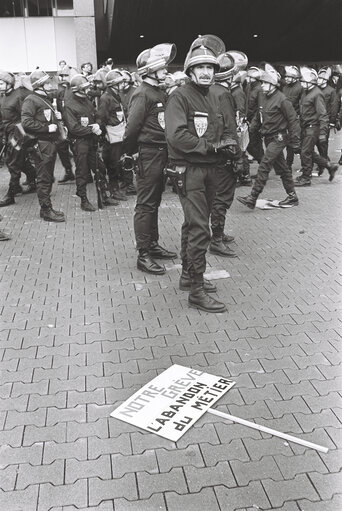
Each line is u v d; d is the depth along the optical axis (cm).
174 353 403
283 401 342
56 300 505
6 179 1127
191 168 445
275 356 395
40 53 1811
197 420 325
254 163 1306
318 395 347
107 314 473
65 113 794
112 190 894
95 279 557
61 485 276
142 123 529
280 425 319
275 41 3131
